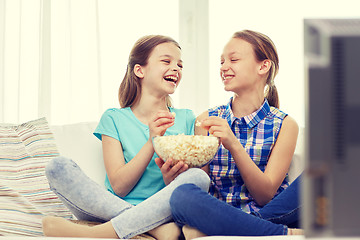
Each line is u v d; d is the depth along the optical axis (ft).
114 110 6.03
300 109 8.11
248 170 5.14
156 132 5.29
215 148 4.79
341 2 8.19
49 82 8.14
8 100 8.23
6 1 8.30
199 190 4.02
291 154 5.61
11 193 4.95
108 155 5.68
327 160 2.03
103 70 8.19
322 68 2.05
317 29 2.07
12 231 4.59
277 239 2.90
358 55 2.05
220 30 8.33
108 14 8.26
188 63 8.32
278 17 8.23
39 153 5.57
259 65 5.84
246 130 5.77
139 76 6.08
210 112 6.17
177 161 4.72
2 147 5.47
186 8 8.36
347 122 2.03
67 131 6.04
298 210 4.64
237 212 3.88
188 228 4.02
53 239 3.09
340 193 2.02
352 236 2.01
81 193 4.58
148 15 8.31
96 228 4.21
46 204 5.21
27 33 8.27
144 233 4.50
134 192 5.52
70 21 8.20
